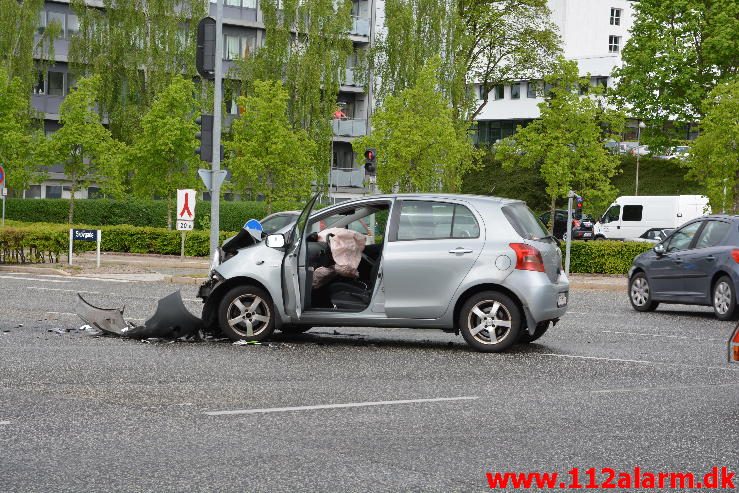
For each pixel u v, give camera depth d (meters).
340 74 54.38
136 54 52.06
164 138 40.81
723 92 40.97
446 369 11.44
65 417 8.37
